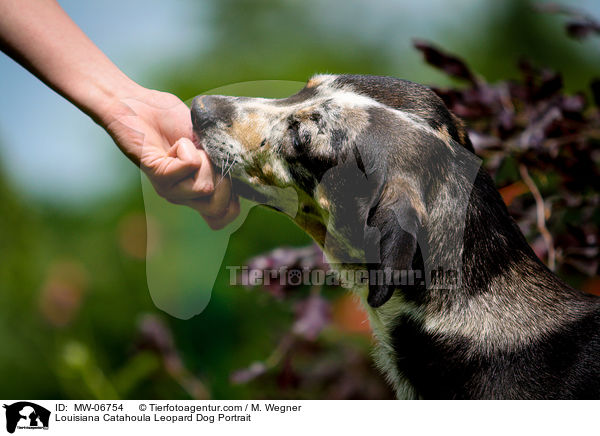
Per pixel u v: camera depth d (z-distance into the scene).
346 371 5.39
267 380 5.57
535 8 4.93
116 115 3.87
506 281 3.74
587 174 4.38
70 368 5.81
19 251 7.84
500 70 10.52
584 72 10.85
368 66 10.45
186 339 6.74
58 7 4.02
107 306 7.27
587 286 5.40
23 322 7.25
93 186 8.65
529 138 4.35
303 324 4.73
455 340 3.64
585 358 3.50
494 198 3.91
